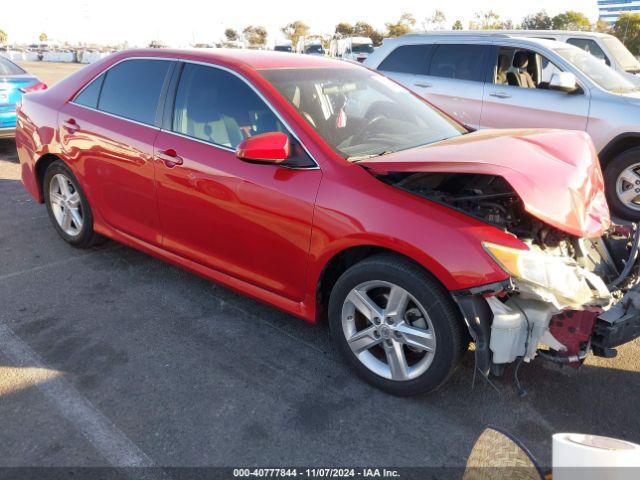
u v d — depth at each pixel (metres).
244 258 3.27
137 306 3.72
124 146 3.77
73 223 4.62
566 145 3.14
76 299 3.80
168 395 2.81
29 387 2.85
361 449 2.47
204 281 4.12
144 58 3.91
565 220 2.60
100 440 2.49
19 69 8.66
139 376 2.96
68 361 3.08
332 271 3.05
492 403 2.79
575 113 6.21
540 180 2.61
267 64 3.45
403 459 2.42
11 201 6.01
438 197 2.79
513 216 2.94
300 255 2.96
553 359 2.55
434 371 2.65
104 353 3.16
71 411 2.67
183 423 2.61
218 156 3.26
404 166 2.61
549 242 2.89
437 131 3.61
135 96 3.86
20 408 2.69
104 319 3.54
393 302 2.71
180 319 3.57
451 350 2.58
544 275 2.49
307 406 2.75
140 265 4.38
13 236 4.95
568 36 9.29
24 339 3.29
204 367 3.05
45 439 2.49
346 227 2.73
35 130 4.54
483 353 2.52
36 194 4.79
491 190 3.05
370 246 2.79
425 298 2.58
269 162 2.90
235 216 3.19
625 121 5.87
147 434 2.54
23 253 4.57
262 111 3.18
